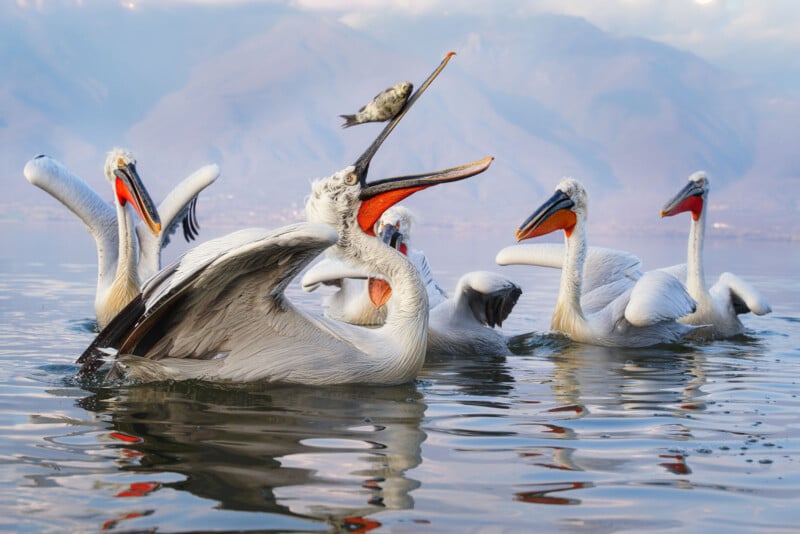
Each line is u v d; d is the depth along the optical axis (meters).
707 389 9.75
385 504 5.59
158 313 8.75
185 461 6.41
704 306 14.59
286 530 5.11
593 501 5.72
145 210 13.52
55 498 5.58
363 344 9.62
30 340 12.27
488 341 12.52
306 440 7.11
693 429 7.73
